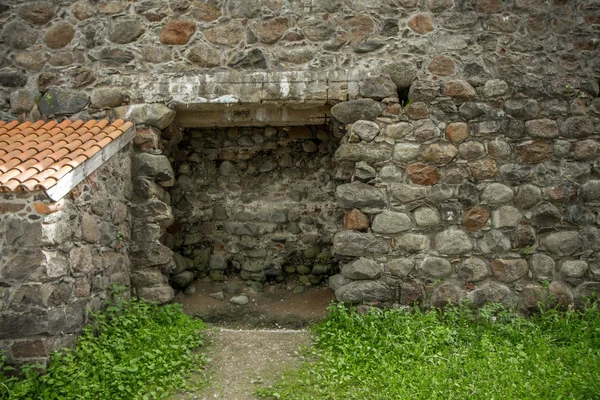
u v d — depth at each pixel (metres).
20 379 3.60
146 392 3.70
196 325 4.91
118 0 5.32
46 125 5.04
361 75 5.14
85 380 3.61
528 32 5.15
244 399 3.68
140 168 5.19
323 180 6.33
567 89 5.07
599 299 4.88
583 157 5.02
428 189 5.02
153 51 5.28
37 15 5.33
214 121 5.61
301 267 6.27
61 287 3.81
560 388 3.55
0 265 3.62
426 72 5.15
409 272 4.97
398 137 5.07
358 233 5.03
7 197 3.64
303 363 4.18
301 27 5.26
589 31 5.13
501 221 4.98
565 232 4.98
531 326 4.65
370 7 5.22
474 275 4.94
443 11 5.18
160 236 5.33
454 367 3.89
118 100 5.21
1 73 5.30
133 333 4.47
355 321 4.72
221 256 6.33
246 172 6.43
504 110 5.07
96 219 4.41
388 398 3.57
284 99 5.18
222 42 5.27
